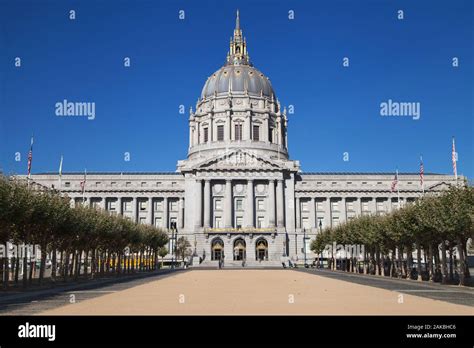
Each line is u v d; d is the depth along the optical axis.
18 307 28.30
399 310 25.81
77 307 27.98
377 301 30.91
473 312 25.02
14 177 46.22
